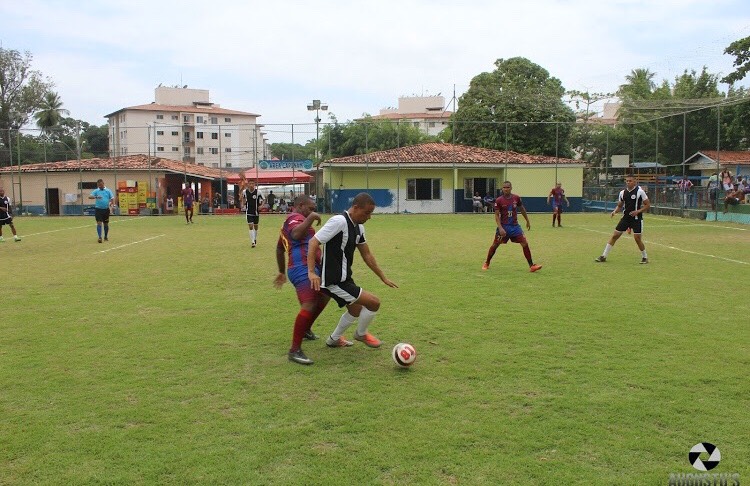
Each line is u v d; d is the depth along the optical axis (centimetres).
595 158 4988
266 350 629
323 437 415
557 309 815
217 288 994
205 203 3712
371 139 4872
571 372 549
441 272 1157
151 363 584
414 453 391
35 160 4484
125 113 8094
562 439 411
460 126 4447
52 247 1659
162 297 916
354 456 388
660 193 3275
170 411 462
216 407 470
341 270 595
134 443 408
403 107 9850
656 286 995
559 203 2388
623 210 1275
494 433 420
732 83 3328
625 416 448
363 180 3688
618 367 562
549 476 363
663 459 384
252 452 394
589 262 1298
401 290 961
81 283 1045
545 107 4297
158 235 2066
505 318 762
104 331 708
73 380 534
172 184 4141
